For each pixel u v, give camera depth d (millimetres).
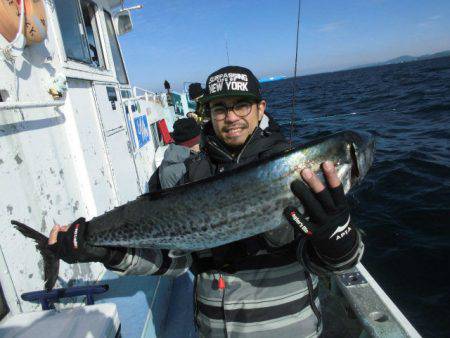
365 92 33906
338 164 1515
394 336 1750
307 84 69750
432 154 8359
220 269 1478
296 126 16766
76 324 1532
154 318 2252
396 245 4691
